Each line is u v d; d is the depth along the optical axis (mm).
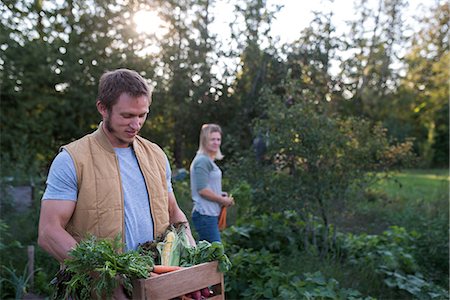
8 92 15305
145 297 1872
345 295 4402
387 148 5836
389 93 27109
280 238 5883
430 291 4855
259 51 15586
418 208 7934
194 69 17516
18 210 7836
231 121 16578
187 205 7562
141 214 2238
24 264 5172
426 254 5914
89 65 16266
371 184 5883
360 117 6121
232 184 6230
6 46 15430
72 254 1866
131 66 16688
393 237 6066
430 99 27312
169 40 18031
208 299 2145
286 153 5684
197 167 4691
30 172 10352
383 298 4914
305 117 5516
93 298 1893
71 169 2094
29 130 15602
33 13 16234
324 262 5355
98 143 2193
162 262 2180
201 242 2248
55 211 2061
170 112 17875
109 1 16953
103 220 2115
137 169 2279
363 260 5523
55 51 16156
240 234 5738
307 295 4129
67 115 16344
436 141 26891
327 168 5660
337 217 5906
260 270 4836
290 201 5664
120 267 1864
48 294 4594
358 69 16453
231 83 17016
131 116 2127
